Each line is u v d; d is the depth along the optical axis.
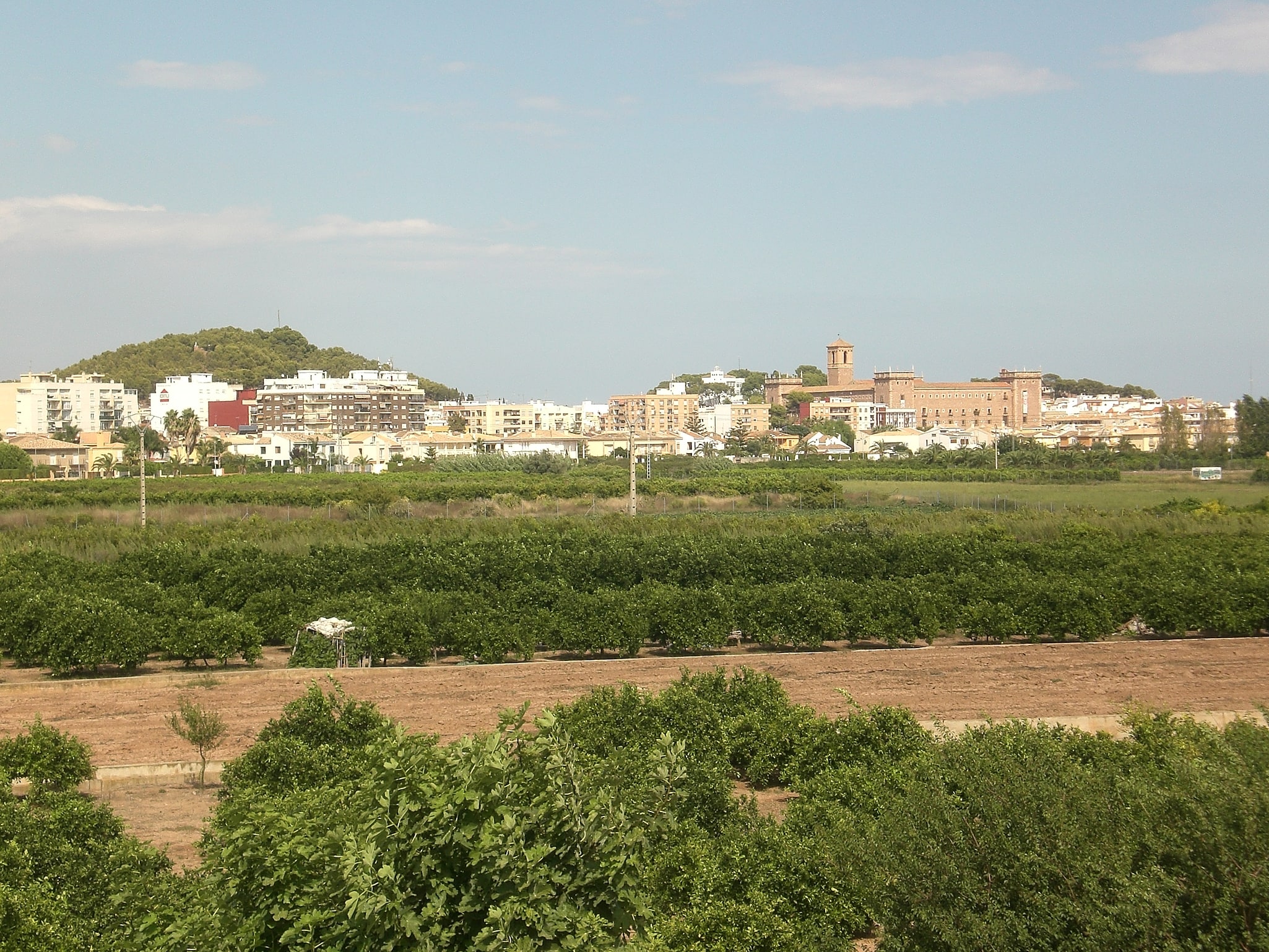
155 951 13.61
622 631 38.00
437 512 87.00
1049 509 84.62
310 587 45.25
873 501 97.88
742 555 51.50
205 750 26.00
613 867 13.26
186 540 62.03
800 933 16.34
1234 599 41.59
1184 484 115.62
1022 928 13.23
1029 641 41.38
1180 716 30.39
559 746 13.82
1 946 14.88
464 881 13.21
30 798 21.89
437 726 29.28
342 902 12.90
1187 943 12.65
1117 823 14.38
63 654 34.28
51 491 99.50
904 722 25.05
